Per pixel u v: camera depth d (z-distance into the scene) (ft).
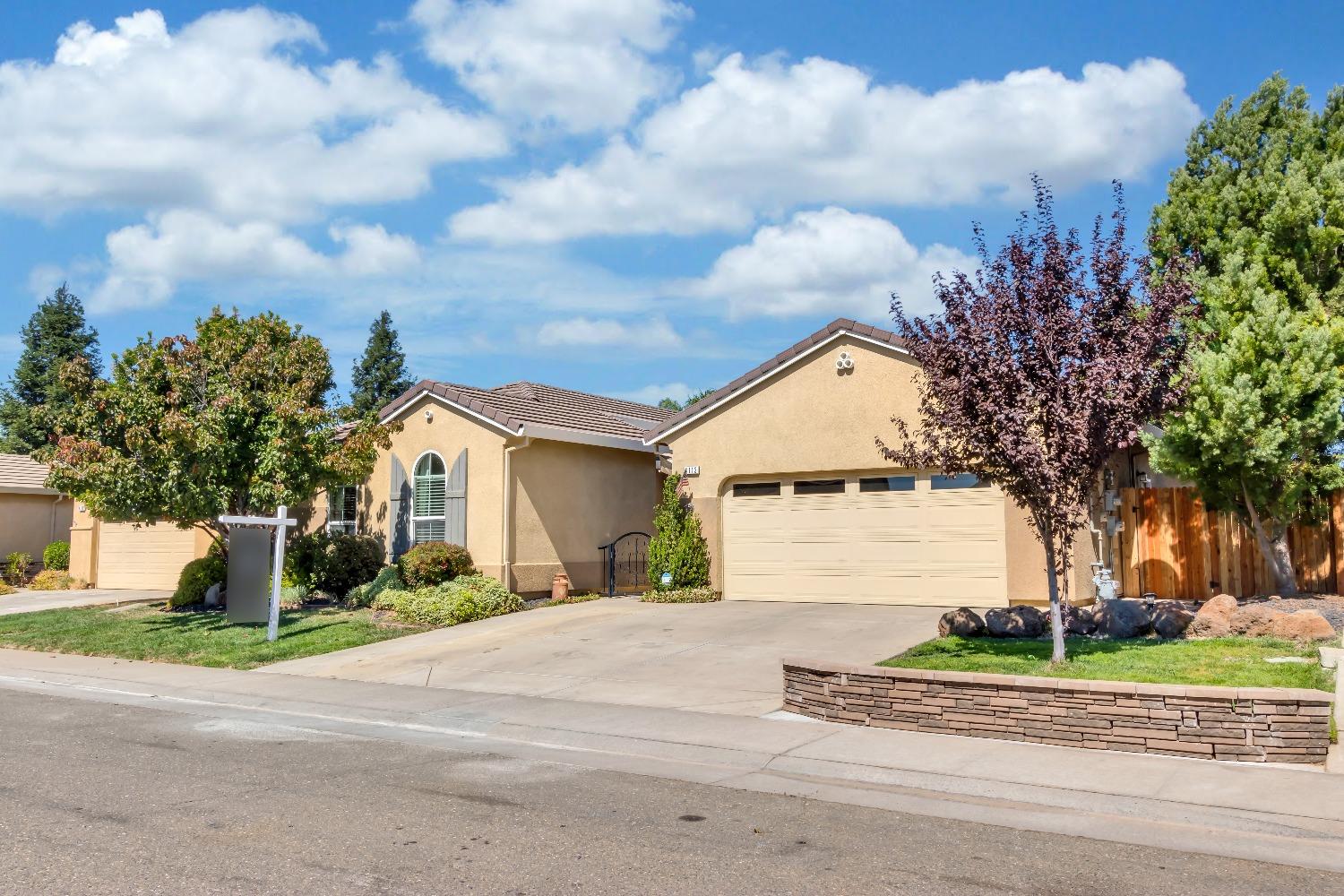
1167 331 33.14
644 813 22.89
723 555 64.54
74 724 34.35
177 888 17.58
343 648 49.70
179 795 24.26
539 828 21.53
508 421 64.54
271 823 21.72
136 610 67.26
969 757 27.81
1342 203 53.62
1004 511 55.26
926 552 57.52
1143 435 49.98
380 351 183.83
